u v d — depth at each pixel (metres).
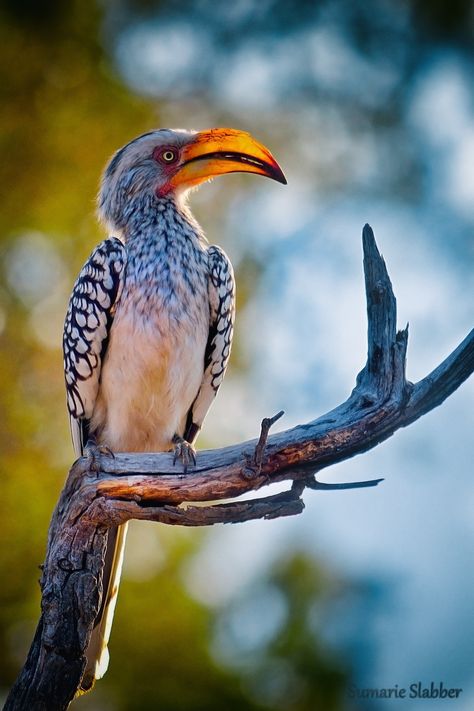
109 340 9.43
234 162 10.04
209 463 8.17
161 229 9.64
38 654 8.05
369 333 8.16
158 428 9.63
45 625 8.05
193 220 10.04
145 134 10.19
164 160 10.05
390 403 8.09
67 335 9.59
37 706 7.96
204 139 10.09
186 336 9.42
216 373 9.88
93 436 9.76
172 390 9.45
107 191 10.27
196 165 10.02
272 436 8.09
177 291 9.41
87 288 9.41
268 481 8.14
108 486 8.13
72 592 8.09
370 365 8.17
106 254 9.39
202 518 8.04
